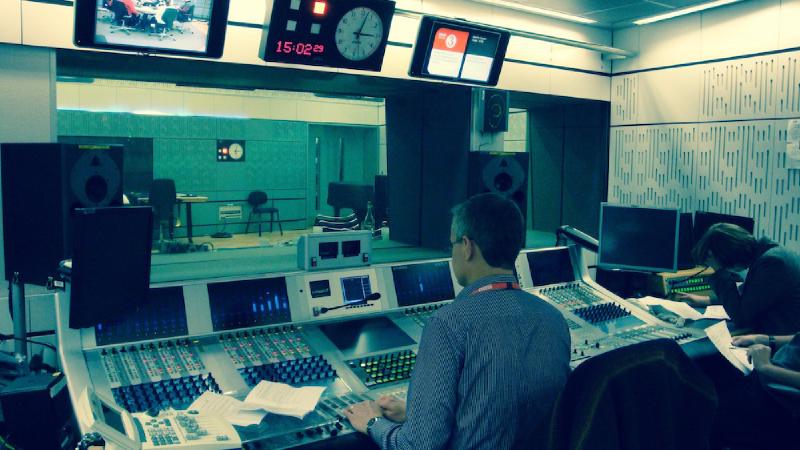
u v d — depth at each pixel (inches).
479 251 61.9
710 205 182.2
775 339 106.8
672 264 140.3
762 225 169.8
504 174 146.9
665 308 129.5
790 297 116.0
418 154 191.9
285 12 121.7
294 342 95.4
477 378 57.1
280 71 148.3
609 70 206.1
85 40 106.7
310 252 106.8
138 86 364.2
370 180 448.5
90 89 348.8
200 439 65.7
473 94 171.2
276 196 422.6
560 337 61.3
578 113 219.1
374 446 73.1
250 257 131.9
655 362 50.0
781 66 163.0
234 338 93.5
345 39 131.4
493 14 174.7
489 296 60.0
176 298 93.1
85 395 73.0
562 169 227.1
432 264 118.7
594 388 47.3
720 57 176.4
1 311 107.7
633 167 202.8
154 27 111.3
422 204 190.7
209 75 156.7
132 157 366.9
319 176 445.4
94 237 76.4
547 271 131.9
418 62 146.7
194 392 79.4
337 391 84.4
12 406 71.6
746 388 109.5
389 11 133.0
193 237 391.5
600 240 145.5
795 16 159.5
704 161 182.7
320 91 189.5
